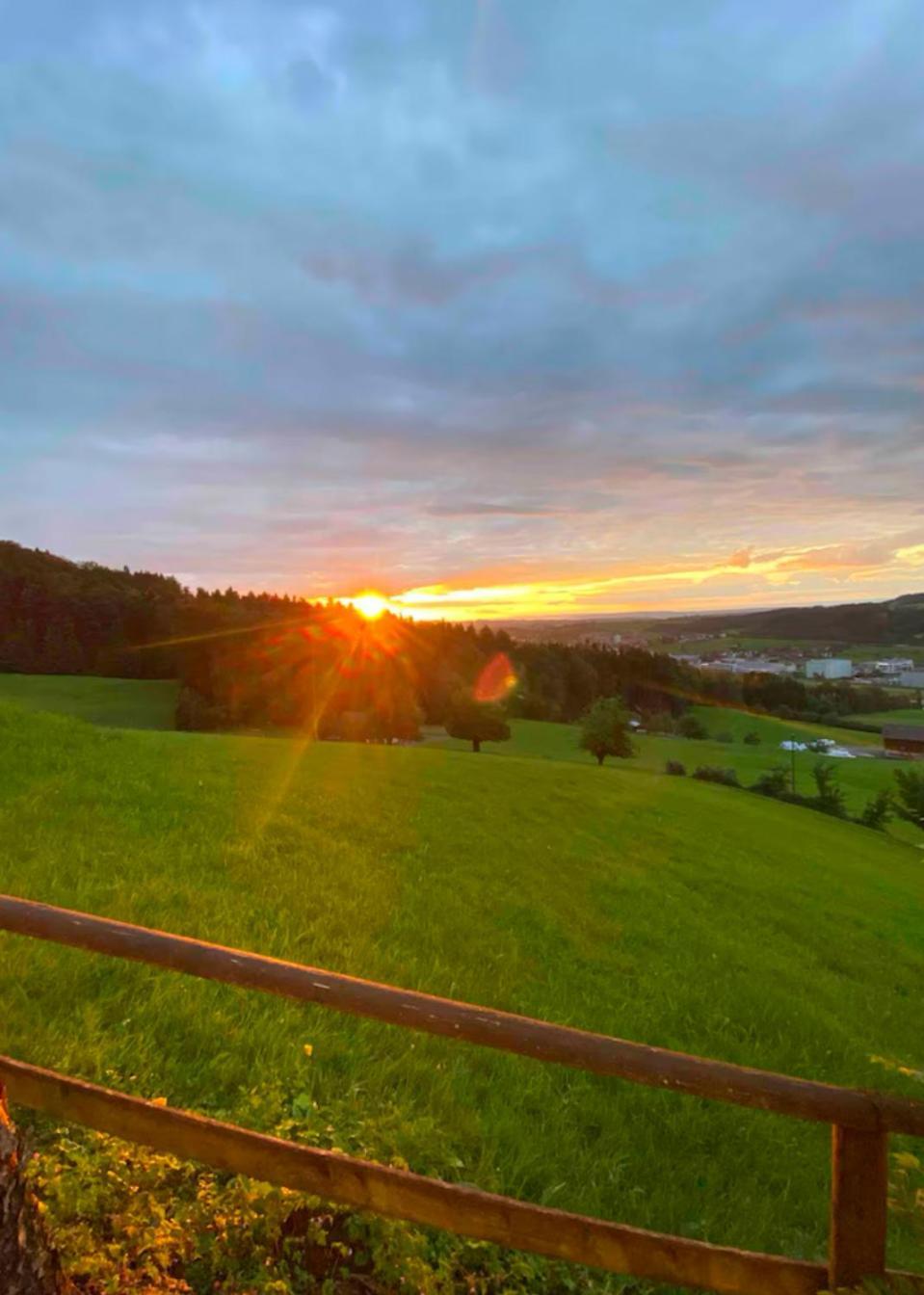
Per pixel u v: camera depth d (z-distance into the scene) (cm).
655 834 2052
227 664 7962
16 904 234
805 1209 450
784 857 2289
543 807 2053
